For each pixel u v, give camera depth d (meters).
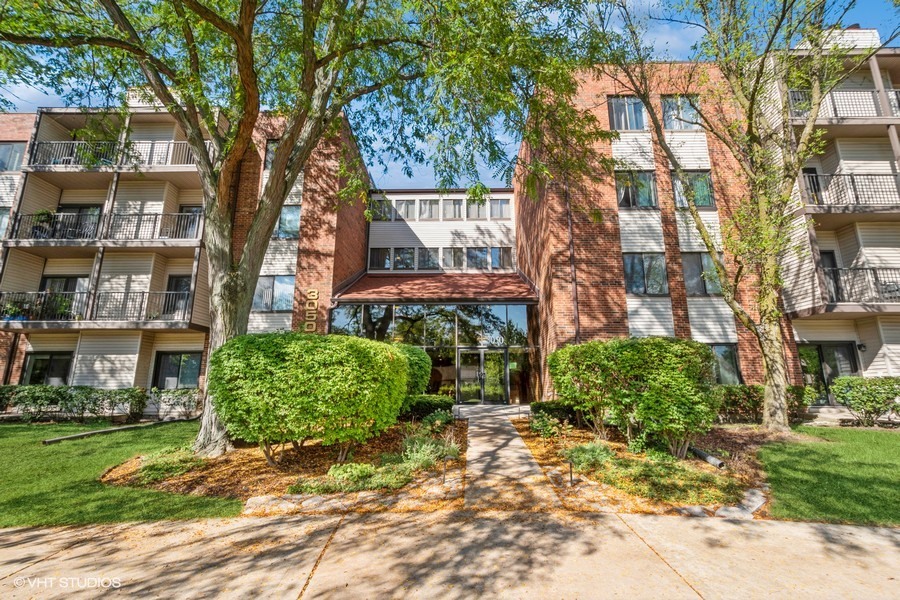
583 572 3.40
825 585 3.21
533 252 16.38
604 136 9.84
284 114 10.41
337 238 15.86
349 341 6.27
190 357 15.16
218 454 7.03
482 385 15.06
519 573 3.39
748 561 3.62
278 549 3.87
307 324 14.77
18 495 5.38
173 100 8.09
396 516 4.70
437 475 6.14
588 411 8.44
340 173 11.82
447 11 7.07
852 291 12.80
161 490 5.57
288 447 7.54
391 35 9.09
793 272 12.98
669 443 6.84
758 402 11.57
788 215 9.73
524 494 5.36
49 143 15.16
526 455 7.24
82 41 6.64
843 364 13.03
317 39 9.39
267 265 15.46
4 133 16.73
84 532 4.30
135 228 15.29
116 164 14.70
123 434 9.52
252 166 16.06
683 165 14.16
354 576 3.35
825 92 10.31
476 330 15.43
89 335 14.44
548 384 13.98
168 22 7.48
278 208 8.34
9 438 9.00
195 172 15.05
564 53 9.03
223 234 7.93
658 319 13.13
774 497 5.30
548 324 13.95
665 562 3.58
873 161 13.38
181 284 15.59
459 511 4.84
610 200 13.91
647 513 4.79
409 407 10.78
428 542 4.00
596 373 7.59
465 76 6.61
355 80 10.18
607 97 14.52
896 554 3.78
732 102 11.83
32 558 3.70
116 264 15.19
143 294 14.51
